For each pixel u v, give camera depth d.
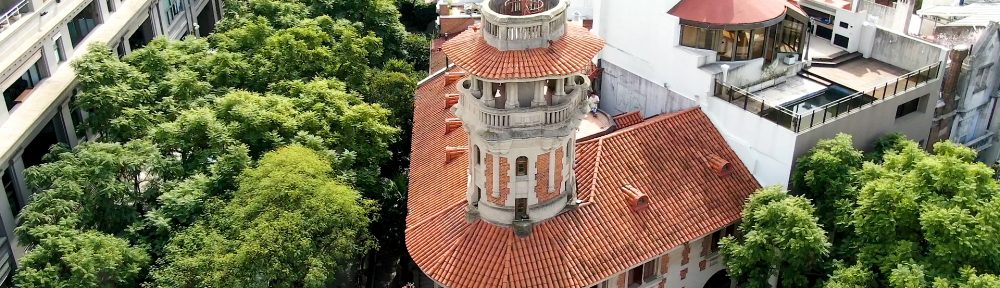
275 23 71.44
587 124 49.91
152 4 81.69
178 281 40.22
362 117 53.94
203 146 50.47
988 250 37.28
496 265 40.91
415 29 101.88
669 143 47.38
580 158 45.62
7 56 54.47
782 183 46.75
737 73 49.38
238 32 65.19
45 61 60.50
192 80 56.25
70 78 61.56
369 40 69.75
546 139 38.78
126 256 41.84
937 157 42.91
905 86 49.72
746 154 48.16
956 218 37.72
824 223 43.78
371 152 54.38
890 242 39.62
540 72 36.16
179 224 45.19
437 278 41.78
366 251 47.69
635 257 42.41
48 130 59.78
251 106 50.88
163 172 47.75
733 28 48.16
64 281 39.94
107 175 45.41
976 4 66.62
